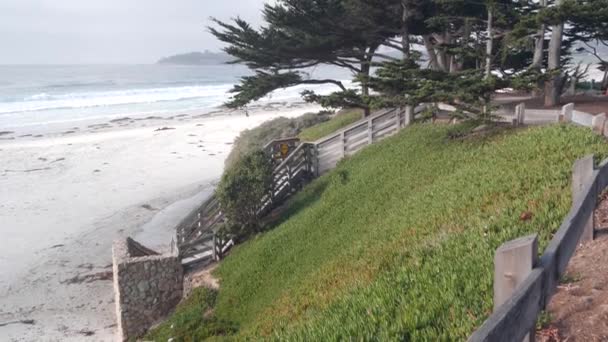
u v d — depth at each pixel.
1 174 40.16
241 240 19.34
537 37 23.36
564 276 7.07
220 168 41.88
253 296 14.76
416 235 11.68
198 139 54.06
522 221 9.45
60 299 20.59
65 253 25.14
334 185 20.00
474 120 18.36
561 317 6.13
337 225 16.31
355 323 7.42
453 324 6.45
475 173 14.11
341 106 23.39
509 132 17.45
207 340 13.09
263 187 19.44
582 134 13.76
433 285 7.82
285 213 20.14
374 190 17.58
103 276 22.59
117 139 53.97
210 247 19.17
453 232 10.48
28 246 26.06
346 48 27.02
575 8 17.33
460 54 20.92
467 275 7.76
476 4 22.22
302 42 25.66
